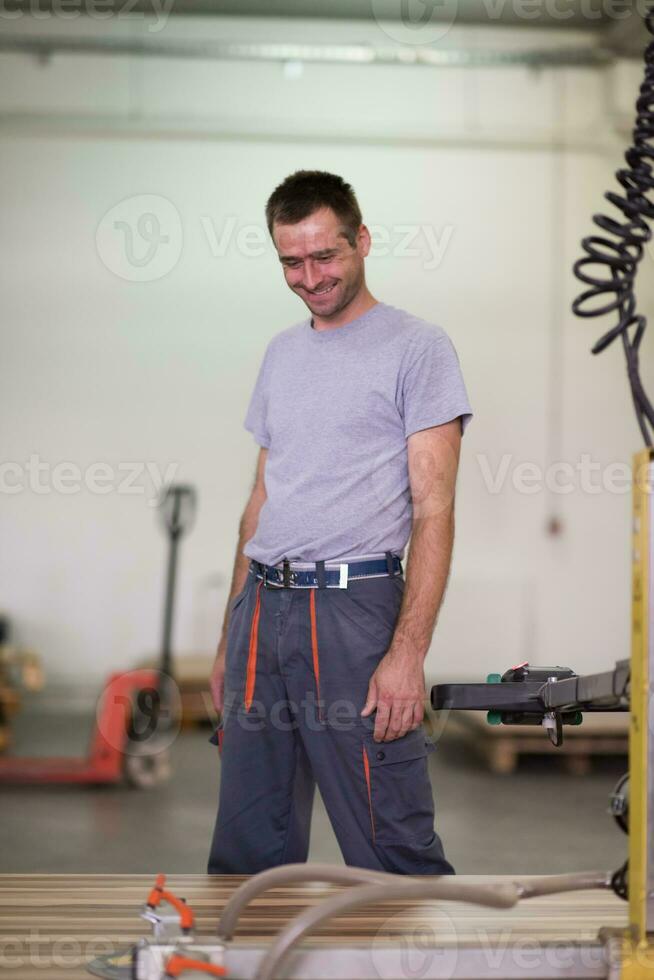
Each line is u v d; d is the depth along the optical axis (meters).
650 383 8.28
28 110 8.08
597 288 1.17
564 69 8.32
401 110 8.29
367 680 1.75
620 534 8.32
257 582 1.83
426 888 1.01
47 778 5.34
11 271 8.05
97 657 8.04
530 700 1.32
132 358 8.12
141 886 1.47
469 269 8.31
